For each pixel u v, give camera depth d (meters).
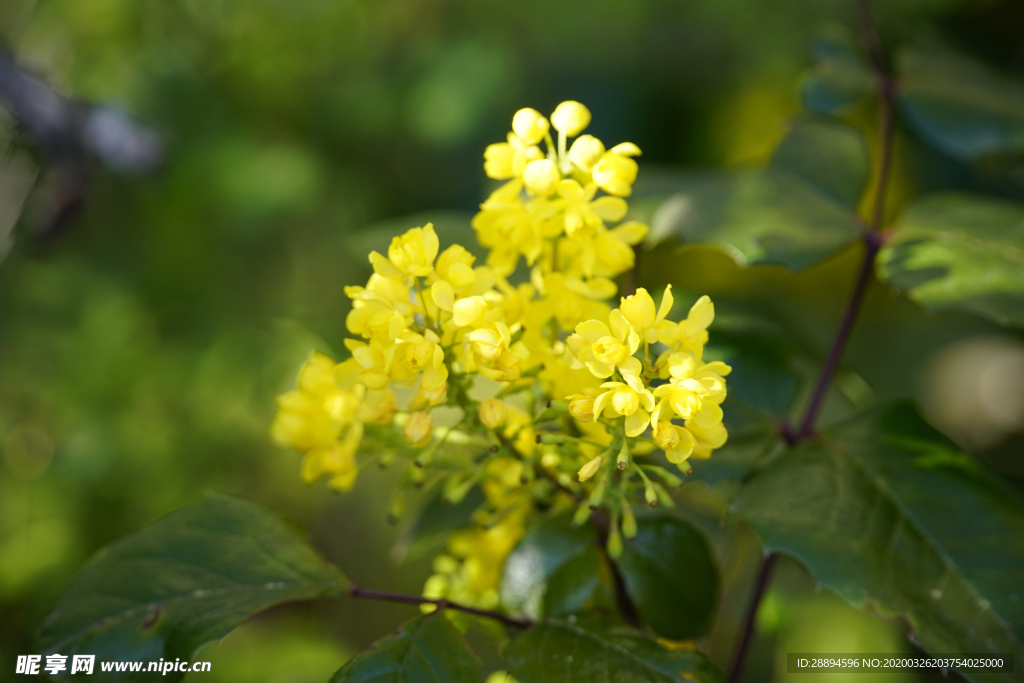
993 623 0.46
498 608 0.50
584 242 0.47
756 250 0.51
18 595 0.91
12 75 0.61
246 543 0.48
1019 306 0.49
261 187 0.97
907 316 0.94
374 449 0.48
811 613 0.61
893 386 0.92
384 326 0.46
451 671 0.46
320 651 0.86
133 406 0.98
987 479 0.48
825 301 0.94
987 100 0.55
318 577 0.48
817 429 0.50
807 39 0.57
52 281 0.93
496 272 0.47
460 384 0.47
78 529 0.97
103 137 0.65
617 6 0.98
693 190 0.53
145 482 0.99
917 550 0.47
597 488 0.46
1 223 0.64
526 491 0.48
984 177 0.91
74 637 0.47
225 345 0.99
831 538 0.47
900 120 0.87
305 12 1.00
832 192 0.53
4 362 0.93
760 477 0.48
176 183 0.95
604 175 0.46
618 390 0.45
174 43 0.97
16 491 0.94
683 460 0.45
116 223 0.98
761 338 0.51
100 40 0.92
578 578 0.48
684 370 0.45
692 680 0.46
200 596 0.47
